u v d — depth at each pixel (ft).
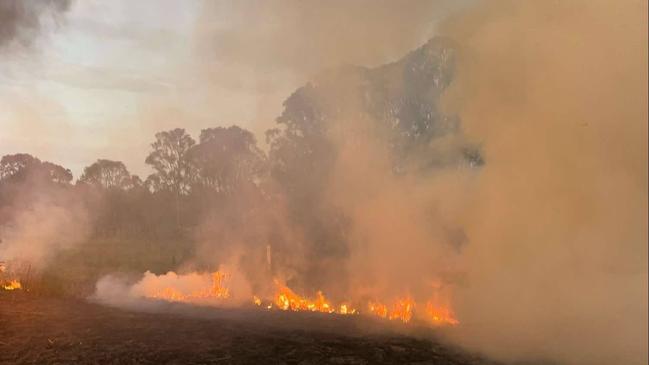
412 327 19.38
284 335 17.89
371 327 19.34
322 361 15.07
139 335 17.57
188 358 15.26
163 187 62.64
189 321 19.92
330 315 21.77
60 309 21.49
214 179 52.85
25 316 19.94
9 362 14.79
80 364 14.73
